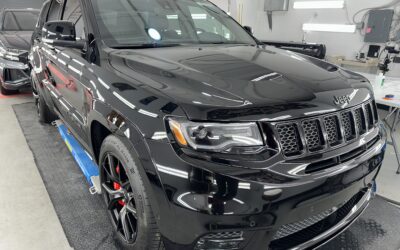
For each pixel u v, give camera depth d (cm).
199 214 116
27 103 482
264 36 785
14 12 615
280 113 125
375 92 272
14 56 458
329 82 152
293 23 710
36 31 344
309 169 126
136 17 219
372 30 572
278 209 118
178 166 118
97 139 193
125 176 161
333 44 646
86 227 200
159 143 124
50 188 243
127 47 196
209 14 260
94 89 172
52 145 323
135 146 131
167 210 123
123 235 170
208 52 191
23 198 231
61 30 197
